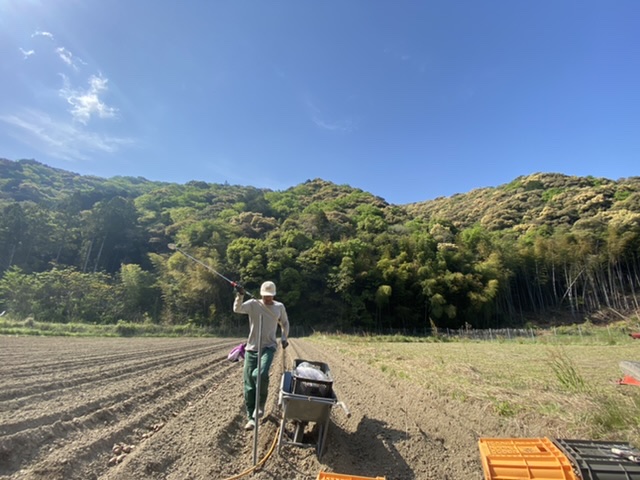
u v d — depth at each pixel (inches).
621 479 91.0
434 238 2036.2
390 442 181.8
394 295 1679.4
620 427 179.8
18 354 394.3
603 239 2052.2
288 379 167.5
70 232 2043.6
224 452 159.5
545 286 2010.3
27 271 1784.0
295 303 1651.1
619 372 379.2
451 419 212.4
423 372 361.1
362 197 3590.1
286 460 157.1
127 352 491.8
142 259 2021.4
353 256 1766.7
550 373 367.2
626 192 2827.3
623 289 1955.0
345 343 856.9
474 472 151.9
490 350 700.0
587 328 1491.1
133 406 213.2
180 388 271.3
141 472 133.7
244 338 1173.7
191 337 1110.4
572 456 98.9
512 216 3078.2
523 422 197.2
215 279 1536.7
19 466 129.0
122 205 2228.1
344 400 259.4
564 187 3489.2
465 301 1679.4
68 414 183.6
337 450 169.3
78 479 126.1
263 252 1777.8
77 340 688.4
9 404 191.3
